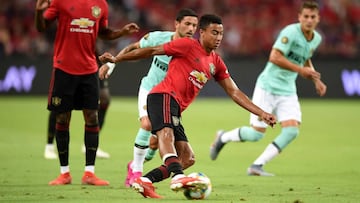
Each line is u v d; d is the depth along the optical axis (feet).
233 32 327.88
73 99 97.30
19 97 279.49
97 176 106.83
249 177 109.19
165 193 87.92
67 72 96.27
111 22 313.32
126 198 82.58
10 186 94.12
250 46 326.44
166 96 80.89
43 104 249.55
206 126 197.16
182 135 82.74
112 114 220.64
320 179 107.65
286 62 112.37
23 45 293.02
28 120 201.16
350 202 83.35
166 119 79.92
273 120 82.07
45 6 93.81
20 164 119.65
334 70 297.53
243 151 148.15
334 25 328.70
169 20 327.67
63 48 96.12
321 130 193.16
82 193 87.25
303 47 115.24
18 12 305.53
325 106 271.49
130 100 276.00
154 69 96.17
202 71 81.87
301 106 269.85
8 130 178.50
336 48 317.01
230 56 305.73
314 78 109.70
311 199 85.10
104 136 170.50
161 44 87.10
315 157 138.92
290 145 159.84
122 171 113.19
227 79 84.84
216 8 336.49
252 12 336.70
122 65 287.48
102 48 281.33
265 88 116.06
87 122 97.91
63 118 96.73
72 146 149.69
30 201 80.02
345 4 339.98
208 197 84.28
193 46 81.71
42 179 102.17
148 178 81.41
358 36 327.26
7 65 279.28
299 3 341.62
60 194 86.22
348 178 109.29
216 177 108.88
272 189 94.84
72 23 95.20
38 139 161.58
